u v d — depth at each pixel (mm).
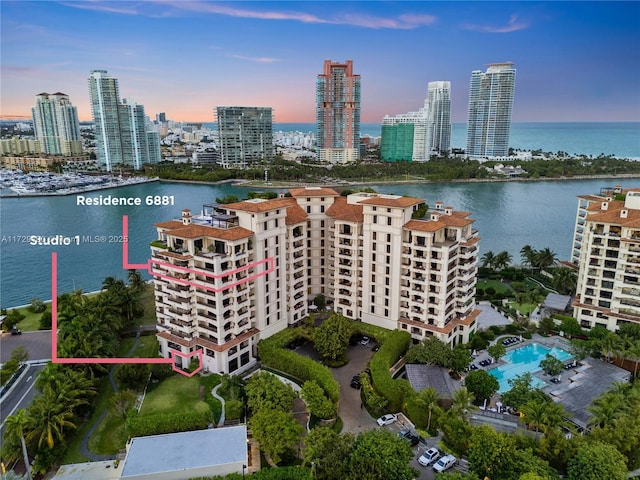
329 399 87812
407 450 68188
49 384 82750
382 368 95000
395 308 112688
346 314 122625
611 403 77125
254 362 107188
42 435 73250
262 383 86375
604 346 100625
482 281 161000
